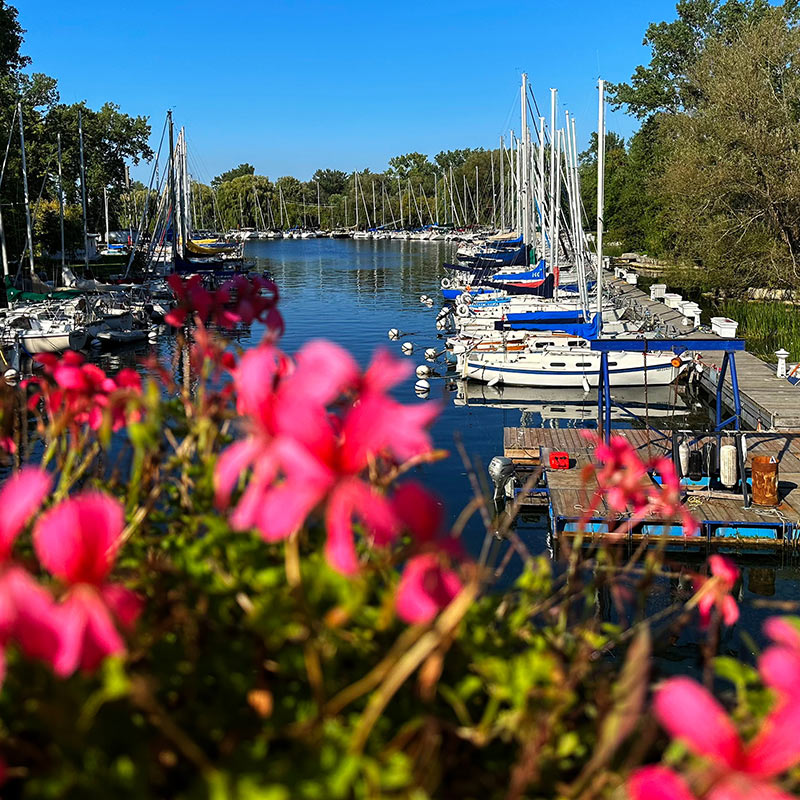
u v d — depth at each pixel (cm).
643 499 217
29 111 4712
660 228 4159
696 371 2212
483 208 10838
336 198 12925
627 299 3177
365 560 173
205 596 155
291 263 7231
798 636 117
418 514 123
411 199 12025
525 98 4422
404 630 157
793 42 2920
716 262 3102
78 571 110
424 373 2475
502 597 188
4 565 110
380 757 128
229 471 123
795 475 1266
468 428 1892
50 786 118
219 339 199
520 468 1393
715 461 1234
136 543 173
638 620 196
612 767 151
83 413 204
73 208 5759
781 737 99
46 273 4409
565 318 2606
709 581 192
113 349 2900
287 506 113
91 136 6097
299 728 131
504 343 2302
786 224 3014
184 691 151
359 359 2712
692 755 129
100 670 129
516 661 148
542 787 144
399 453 117
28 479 112
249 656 150
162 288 3984
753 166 2934
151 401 167
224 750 136
